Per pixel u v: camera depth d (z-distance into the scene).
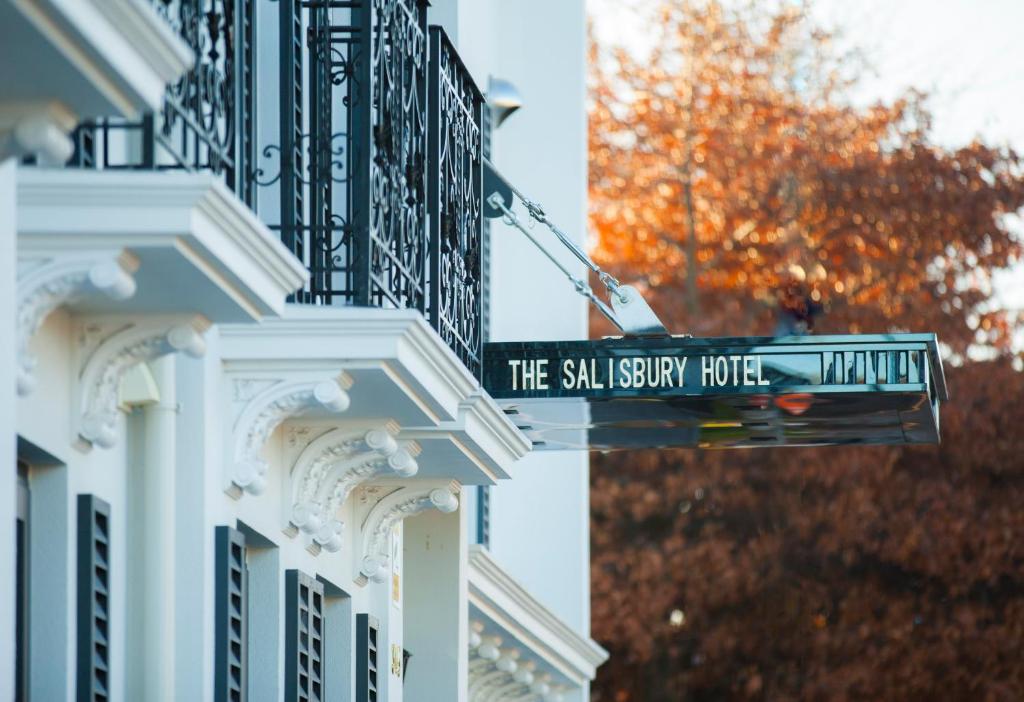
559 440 17.33
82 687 9.63
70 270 8.74
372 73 11.84
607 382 15.79
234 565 11.08
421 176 12.69
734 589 37.25
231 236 9.05
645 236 38.84
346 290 11.67
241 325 11.02
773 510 37.53
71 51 6.68
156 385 10.51
